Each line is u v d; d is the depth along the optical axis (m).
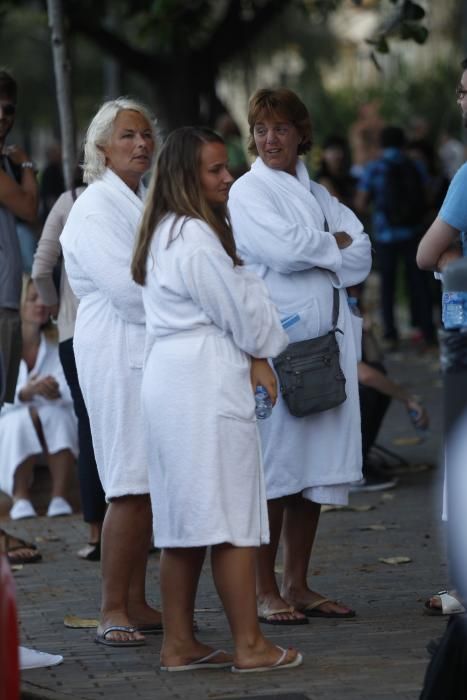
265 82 81.62
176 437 14.13
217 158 14.31
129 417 16.03
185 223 14.17
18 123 94.56
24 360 24.73
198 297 14.02
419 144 46.09
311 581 18.92
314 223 17.08
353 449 17.00
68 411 24.62
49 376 24.42
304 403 16.53
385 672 14.58
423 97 79.56
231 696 13.87
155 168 14.52
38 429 24.55
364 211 43.25
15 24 88.38
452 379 11.72
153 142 16.84
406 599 17.84
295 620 16.80
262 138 17.16
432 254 15.95
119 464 16.03
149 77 49.00
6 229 19.98
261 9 48.00
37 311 24.55
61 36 26.05
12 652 11.10
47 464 26.00
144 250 14.45
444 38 81.12
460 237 16.09
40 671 15.18
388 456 28.00
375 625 16.64
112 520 16.28
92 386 16.22
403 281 53.50
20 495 24.61
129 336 16.05
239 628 14.69
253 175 17.19
